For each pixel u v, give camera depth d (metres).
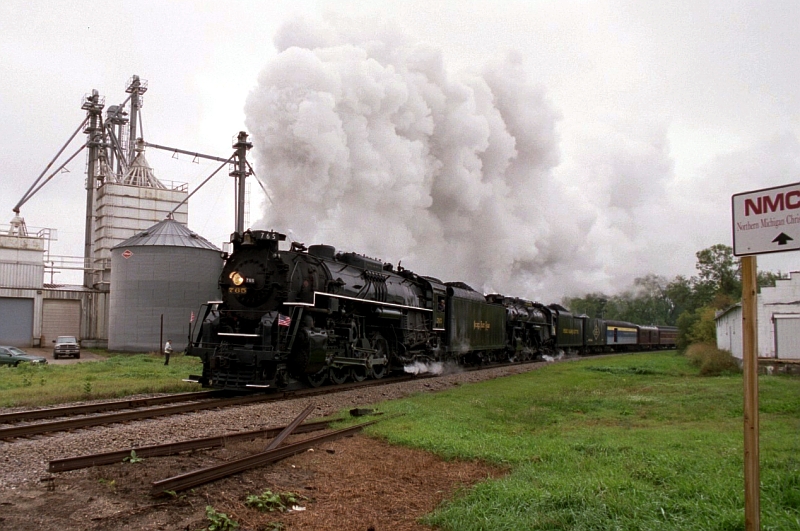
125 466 6.80
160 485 5.79
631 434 9.79
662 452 7.87
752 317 4.45
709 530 4.86
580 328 41.84
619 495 5.77
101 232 48.31
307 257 15.82
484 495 6.16
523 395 15.30
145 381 17.44
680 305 61.94
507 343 31.16
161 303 37.34
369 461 7.88
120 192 47.97
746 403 4.43
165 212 49.72
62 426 9.55
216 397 14.34
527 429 10.68
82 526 5.13
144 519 5.33
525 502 5.78
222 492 6.12
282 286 14.84
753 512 4.35
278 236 15.29
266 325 14.13
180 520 5.36
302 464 7.50
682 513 5.36
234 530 5.26
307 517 5.74
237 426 9.96
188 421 10.08
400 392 15.05
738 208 4.55
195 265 38.16
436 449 8.38
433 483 7.01
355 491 6.59
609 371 24.67
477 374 21.83
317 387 15.65
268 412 11.32
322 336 15.20
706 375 22.30
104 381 17.56
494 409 12.79
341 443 8.80
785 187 4.26
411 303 20.84
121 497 5.86
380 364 18.77
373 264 19.12
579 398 14.90
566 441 9.00
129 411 11.08
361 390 15.12
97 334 44.72
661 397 15.01
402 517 5.84
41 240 43.09
